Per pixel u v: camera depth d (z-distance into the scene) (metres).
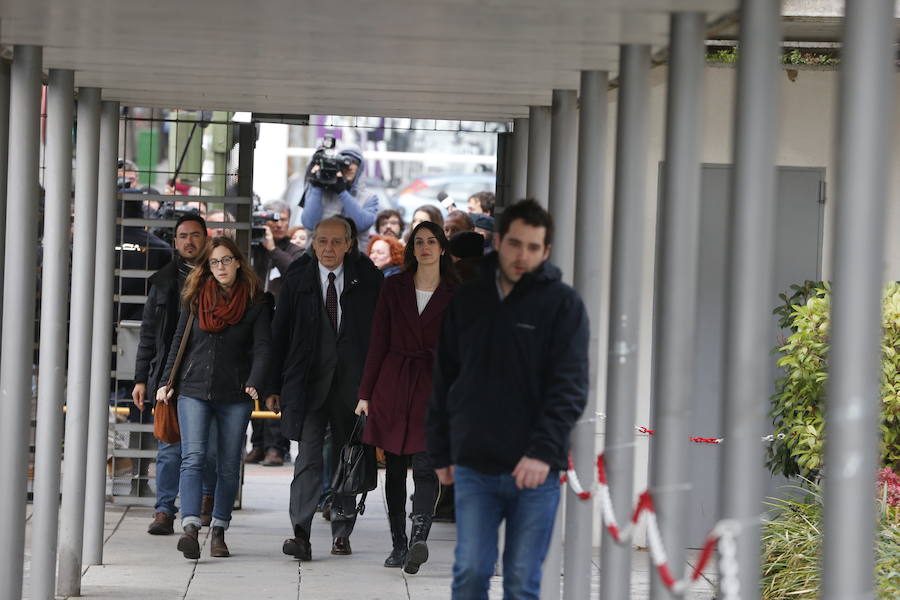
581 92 20.08
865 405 11.30
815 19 24.39
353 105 26.78
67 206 21.59
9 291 20.03
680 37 15.53
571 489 19.61
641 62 17.77
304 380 25.91
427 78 22.16
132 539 28.30
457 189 71.56
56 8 17.09
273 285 40.94
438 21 16.94
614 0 15.21
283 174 58.59
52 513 21.39
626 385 17.67
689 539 28.47
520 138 27.61
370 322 26.02
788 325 26.97
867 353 11.28
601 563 17.66
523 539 15.70
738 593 13.39
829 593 11.41
